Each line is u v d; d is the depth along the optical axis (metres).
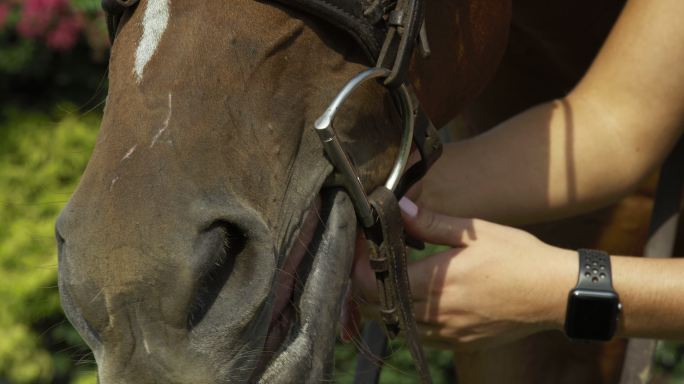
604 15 1.68
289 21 1.01
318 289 1.02
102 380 0.89
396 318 1.12
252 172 0.96
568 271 1.22
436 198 1.37
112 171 0.92
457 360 1.87
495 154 1.38
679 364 3.95
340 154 1.01
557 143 1.37
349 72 1.06
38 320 4.32
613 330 1.23
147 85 0.95
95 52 4.90
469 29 1.25
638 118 1.36
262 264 0.91
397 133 1.14
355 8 1.04
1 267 4.26
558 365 1.90
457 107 1.33
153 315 0.87
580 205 1.38
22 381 4.23
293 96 1.01
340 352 3.31
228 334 0.90
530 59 1.79
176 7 0.98
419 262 1.23
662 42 1.34
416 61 1.17
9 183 4.46
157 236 0.88
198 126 0.94
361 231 1.18
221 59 0.97
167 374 0.88
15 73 5.15
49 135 4.55
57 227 0.93
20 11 5.03
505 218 1.38
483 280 1.22
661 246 1.52
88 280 0.89
